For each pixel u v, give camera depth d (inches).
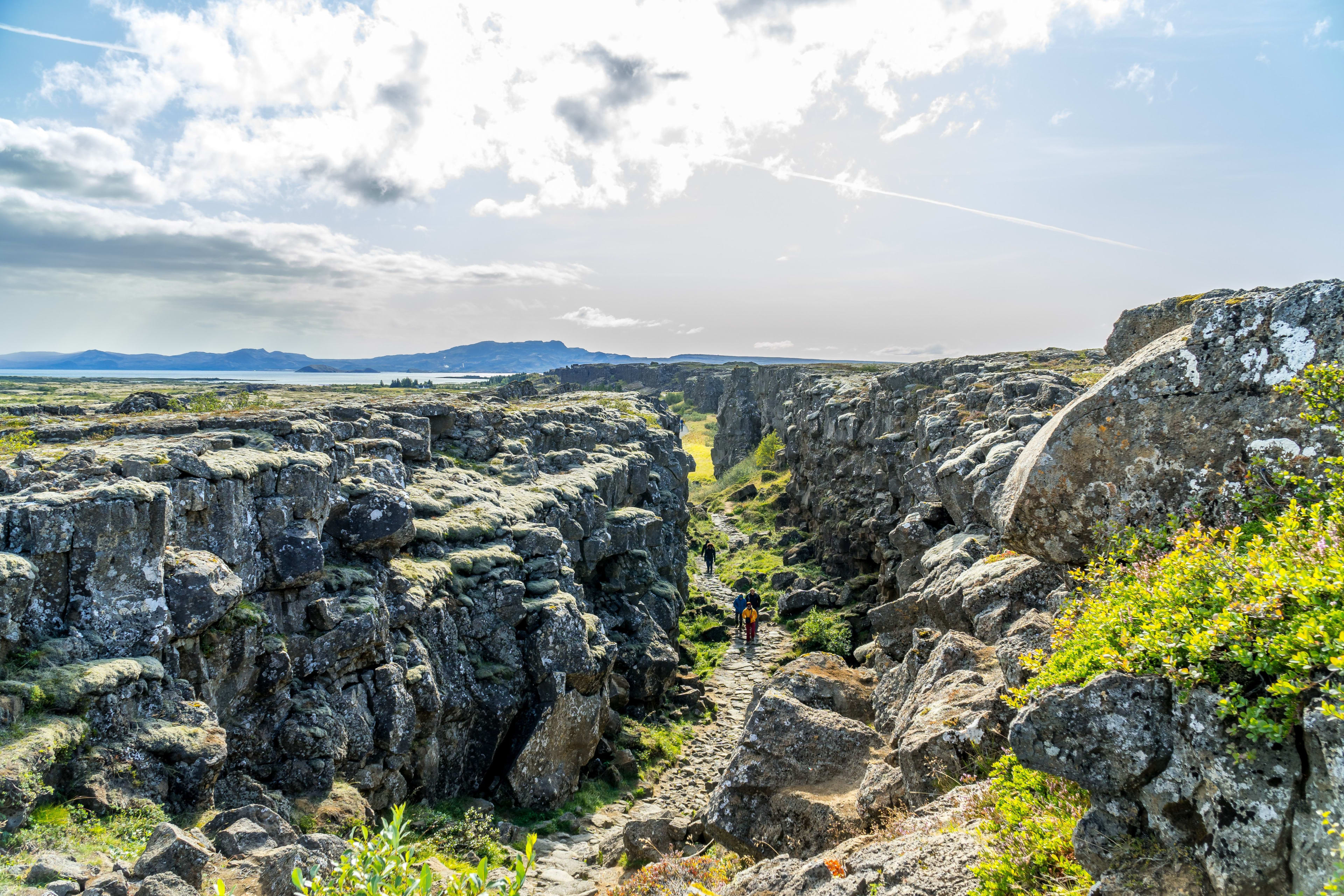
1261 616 202.5
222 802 548.4
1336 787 174.4
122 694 475.8
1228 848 192.9
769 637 1414.9
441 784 773.9
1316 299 298.5
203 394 1341.0
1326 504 256.2
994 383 1444.4
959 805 340.2
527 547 990.4
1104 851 220.4
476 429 1333.7
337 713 648.4
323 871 375.9
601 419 1802.4
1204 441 314.8
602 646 954.1
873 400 1827.0
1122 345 474.9
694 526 2374.5
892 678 620.1
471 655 831.7
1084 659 239.9
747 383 3870.6
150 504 524.4
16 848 367.2
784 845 450.9
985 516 764.6
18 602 461.1
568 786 855.7
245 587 623.2
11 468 568.7
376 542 761.6
